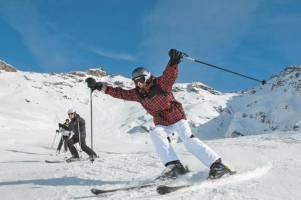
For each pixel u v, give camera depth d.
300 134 11.13
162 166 6.23
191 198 3.83
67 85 172.75
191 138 4.71
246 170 4.89
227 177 4.47
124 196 4.02
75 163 7.75
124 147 18.33
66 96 159.50
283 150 7.79
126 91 4.96
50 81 170.12
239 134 133.12
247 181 4.52
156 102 4.75
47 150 17.69
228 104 163.38
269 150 7.77
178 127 4.80
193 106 160.25
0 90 141.38
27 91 145.88
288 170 5.20
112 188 4.52
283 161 6.02
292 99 147.25
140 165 6.39
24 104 129.38
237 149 8.03
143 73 4.68
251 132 133.50
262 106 149.38
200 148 4.62
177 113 4.82
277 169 5.27
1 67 167.88
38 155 14.02
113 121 149.88
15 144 20.59
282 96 152.00
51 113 128.88
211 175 4.49
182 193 4.00
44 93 152.75
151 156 7.68
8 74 164.25
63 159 11.31
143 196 4.00
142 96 4.79
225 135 136.00
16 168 7.76
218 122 147.88
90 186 4.78
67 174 5.74
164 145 4.78
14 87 148.38
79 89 174.50
